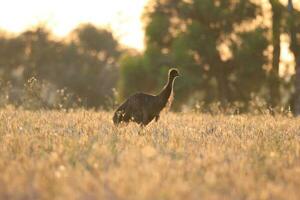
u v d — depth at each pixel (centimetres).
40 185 2983
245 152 4038
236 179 3177
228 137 4722
